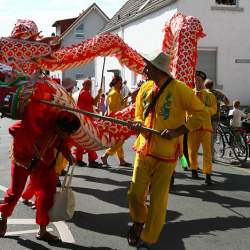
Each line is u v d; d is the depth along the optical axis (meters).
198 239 5.62
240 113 11.44
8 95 5.02
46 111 5.16
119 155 10.55
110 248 5.25
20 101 5.01
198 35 9.04
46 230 5.53
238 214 6.68
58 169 7.06
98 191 8.02
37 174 5.22
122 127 6.89
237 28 20.75
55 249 5.21
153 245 5.40
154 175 4.93
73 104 5.99
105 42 8.78
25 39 6.74
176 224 6.19
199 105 4.80
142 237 4.95
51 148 5.23
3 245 5.29
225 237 5.69
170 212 6.75
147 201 6.88
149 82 5.12
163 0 21.30
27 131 5.12
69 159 5.43
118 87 10.82
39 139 5.15
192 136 8.87
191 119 4.79
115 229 5.93
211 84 8.87
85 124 6.44
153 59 4.81
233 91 21.03
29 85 5.10
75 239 5.54
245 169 10.28
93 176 9.34
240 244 5.45
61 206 5.25
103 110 21.91
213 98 8.59
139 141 5.05
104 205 7.09
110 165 10.65
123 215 6.55
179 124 4.87
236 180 9.03
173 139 4.91
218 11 20.42
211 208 6.99
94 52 8.72
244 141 10.97
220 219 6.43
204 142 8.52
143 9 24.41
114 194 7.80
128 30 27.36
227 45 20.73
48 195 5.30
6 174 9.38
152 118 4.91
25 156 5.16
